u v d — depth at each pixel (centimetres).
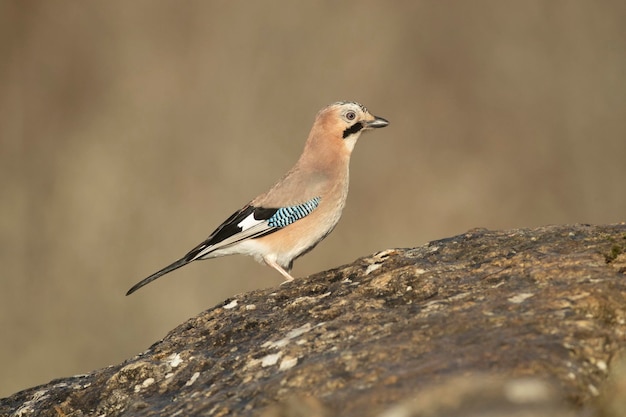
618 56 1873
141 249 1636
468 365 409
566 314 439
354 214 1698
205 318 562
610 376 400
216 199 1719
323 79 1861
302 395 422
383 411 393
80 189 1728
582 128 1819
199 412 448
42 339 1512
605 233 538
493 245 547
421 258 552
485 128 1819
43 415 529
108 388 521
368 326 477
